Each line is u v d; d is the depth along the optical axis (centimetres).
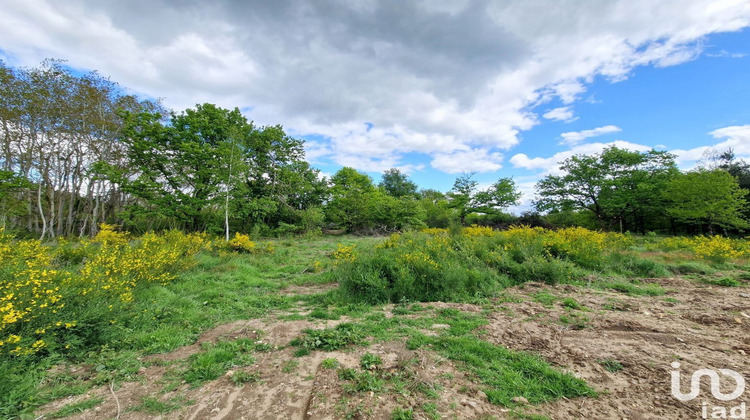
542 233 1295
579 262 920
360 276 622
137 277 584
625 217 2905
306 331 424
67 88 1825
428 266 647
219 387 285
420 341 379
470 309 530
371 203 2831
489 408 246
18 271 388
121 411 247
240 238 1262
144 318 443
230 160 1806
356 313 515
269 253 1254
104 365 322
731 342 362
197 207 1919
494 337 396
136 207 1830
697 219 2152
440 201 3819
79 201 2288
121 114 1783
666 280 765
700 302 549
